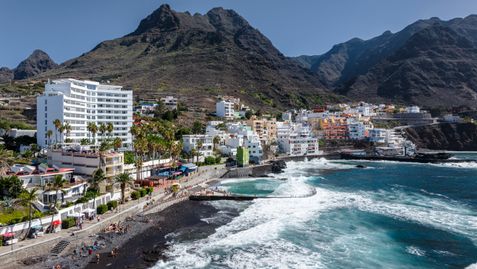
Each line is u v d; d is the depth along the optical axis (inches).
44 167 3535.9
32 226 2352.4
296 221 3014.3
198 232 2709.2
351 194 4200.3
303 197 3949.3
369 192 4340.6
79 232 2460.6
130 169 4303.6
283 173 6127.0
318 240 2551.7
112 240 2469.2
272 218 3107.8
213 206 3550.7
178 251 2314.2
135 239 2519.7
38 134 5319.9
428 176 5802.2
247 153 6387.8
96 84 6289.4
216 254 2272.4
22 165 3602.4
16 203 2502.5
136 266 2066.9
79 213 2687.0
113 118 6245.1
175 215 3186.5
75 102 5565.9
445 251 2349.9
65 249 2255.2
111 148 4564.5
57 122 4722.0
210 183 4896.7
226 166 6013.8
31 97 7800.2
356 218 3115.2
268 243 2482.8
